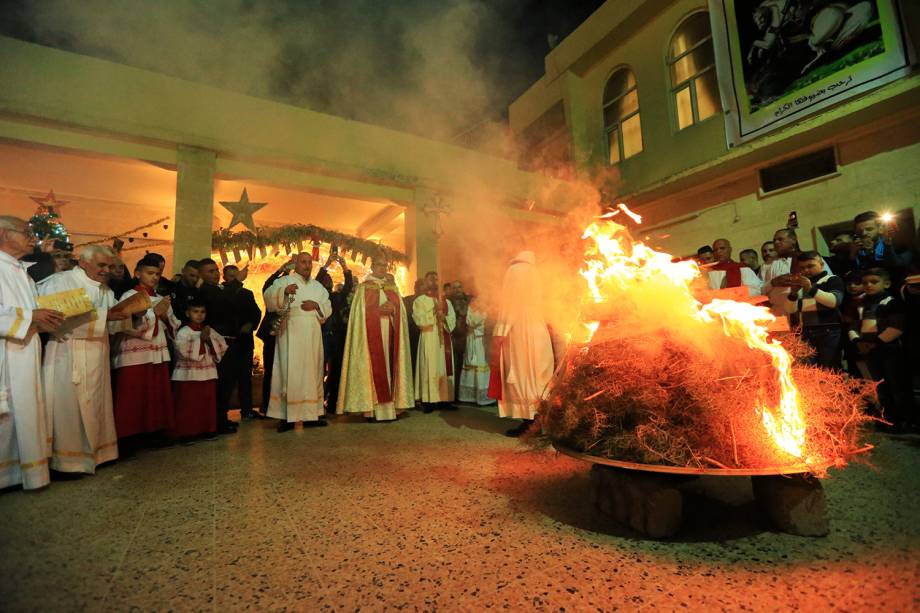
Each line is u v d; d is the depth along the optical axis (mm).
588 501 2410
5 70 5930
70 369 3205
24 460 2809
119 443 3854
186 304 4816
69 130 6340
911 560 1671
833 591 1489
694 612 1395
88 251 3525
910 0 6516
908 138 6926
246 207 7465
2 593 1557
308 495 2623
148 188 8820
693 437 1917
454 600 1483
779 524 1949
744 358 2088
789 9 7848
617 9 11109
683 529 2012
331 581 1622
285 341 5188
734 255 9227
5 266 2885
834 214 7738
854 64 7051
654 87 10789
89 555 1864
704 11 9875
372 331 5656
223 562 1787
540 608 1433
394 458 3494
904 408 4012
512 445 3869
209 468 3324
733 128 8812
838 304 4223
